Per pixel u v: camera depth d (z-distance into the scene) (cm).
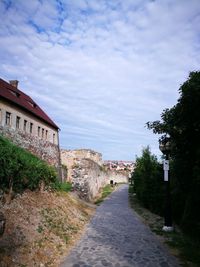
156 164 1934
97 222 1315
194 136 793
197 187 839
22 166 1032
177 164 929
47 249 771
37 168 1196
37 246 760
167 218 1143
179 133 817
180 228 1158
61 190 1567
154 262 723
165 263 717
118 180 6184
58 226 994
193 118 750
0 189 869
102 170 4322
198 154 732
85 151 3981
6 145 1002
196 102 716
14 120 2545
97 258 744
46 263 686
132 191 3684
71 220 1169
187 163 852
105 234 1049
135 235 1043
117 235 1037
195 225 952
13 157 967
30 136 2788
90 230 1119
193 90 700
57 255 758
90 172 2819
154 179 1730
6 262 618
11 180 935
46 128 3381
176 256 781
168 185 1171
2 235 707
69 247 852
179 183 996
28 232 805
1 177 874
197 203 948
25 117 2786
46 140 3253
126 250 831
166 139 1006
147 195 1866
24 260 661
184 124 778
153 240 966
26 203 986
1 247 661
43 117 3272
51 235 882
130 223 1309
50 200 1220
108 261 721
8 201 886
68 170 3231
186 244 903
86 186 2570
